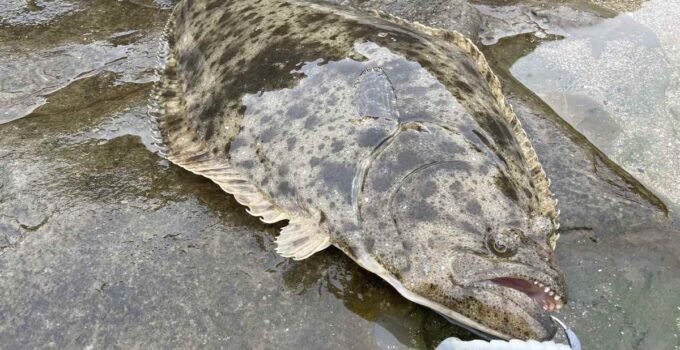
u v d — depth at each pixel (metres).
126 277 0.64
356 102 0.66
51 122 0.81
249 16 0.78
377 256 0.63
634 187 0.75
